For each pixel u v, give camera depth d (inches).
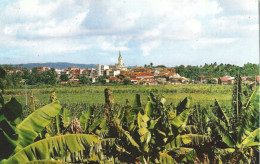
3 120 167.2
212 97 1612.9
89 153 250.2
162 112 307.1
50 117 199.0
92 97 1909.4
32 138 184.5
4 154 159.9
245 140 295.6
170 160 268.5
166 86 2282.2
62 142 189.5
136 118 310.7
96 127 291.7
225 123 331.6
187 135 295.4
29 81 2055.9
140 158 259.0
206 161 291.3
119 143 279.7
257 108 315.6
